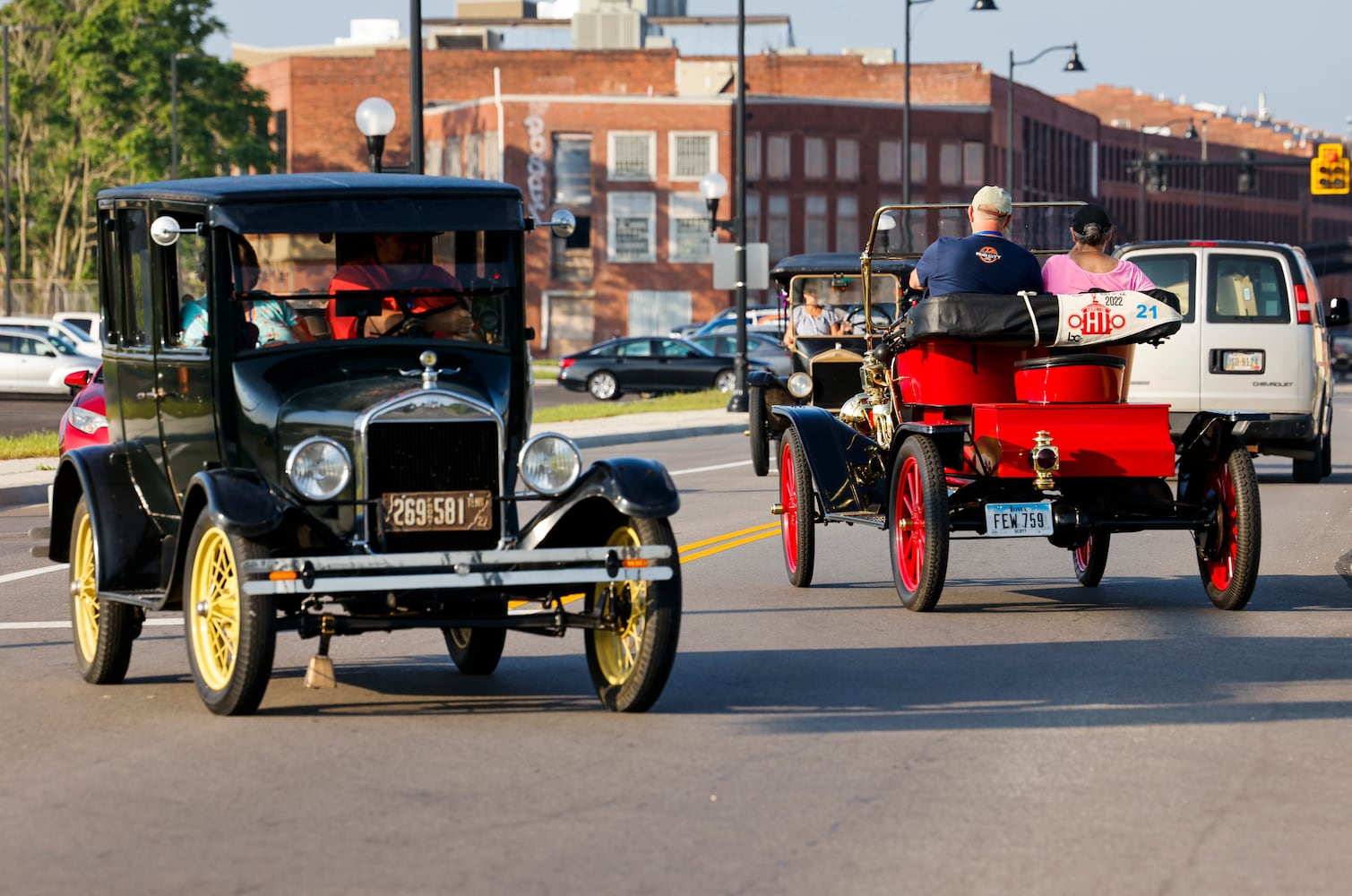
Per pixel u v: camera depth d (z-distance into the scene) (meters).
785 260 41.97
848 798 13.12
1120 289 22.31
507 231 17.47
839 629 21.03
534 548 15.73
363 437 15.77
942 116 176.38
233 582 16.03
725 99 161.25
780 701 16.80
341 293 17.06
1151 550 28.77
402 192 17.27
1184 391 37.81
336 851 11.74
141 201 18.05
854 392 40.69
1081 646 19.72
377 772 13.95
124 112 146.75
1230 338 37.66
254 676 15.62
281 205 16.97
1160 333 21.52
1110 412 21.36
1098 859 11.56
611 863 11.48
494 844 11.91
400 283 17.19
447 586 15.30
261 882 11.09
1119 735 15.27
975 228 22.72
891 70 181.88
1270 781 13.62
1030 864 11.46
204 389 16.84
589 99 158.38
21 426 65.06
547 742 15.05
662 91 183.62
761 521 33.69
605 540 16.80
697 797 13.18
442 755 14.53
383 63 183.50
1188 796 13.20
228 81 149.25
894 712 16.25
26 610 23.72
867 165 172.00
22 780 13.86
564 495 16.12
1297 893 10.84
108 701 17.16
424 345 17.16
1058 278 22.44
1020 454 21.17
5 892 10.92
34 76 151.00
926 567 21.56
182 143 146.12
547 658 19.39
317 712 16.36
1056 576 25.75
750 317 119.00
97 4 150.62
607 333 160.25
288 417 16.56
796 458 24.53
